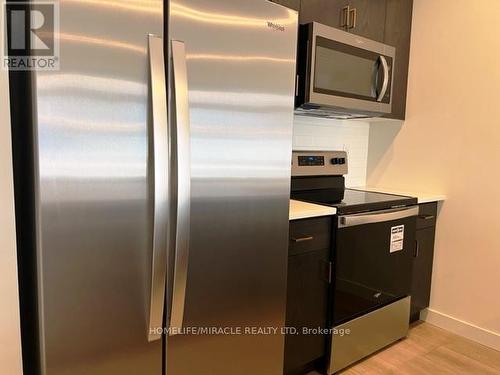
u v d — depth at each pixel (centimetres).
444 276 249
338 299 191
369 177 289
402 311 228
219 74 118
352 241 192
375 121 279
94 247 100
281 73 136
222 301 130
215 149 120
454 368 206
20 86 94
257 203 135
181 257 113
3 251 94
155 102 104
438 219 250
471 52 229
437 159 249
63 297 98
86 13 94
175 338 120
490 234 227
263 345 146
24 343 105
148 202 107
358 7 215
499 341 224
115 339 107
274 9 131
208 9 114
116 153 101
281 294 149
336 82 202
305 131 253
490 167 225
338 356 196
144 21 102
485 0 221
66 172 95
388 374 199
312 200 210
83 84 95
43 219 93
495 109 221
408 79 260
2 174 92
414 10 253
